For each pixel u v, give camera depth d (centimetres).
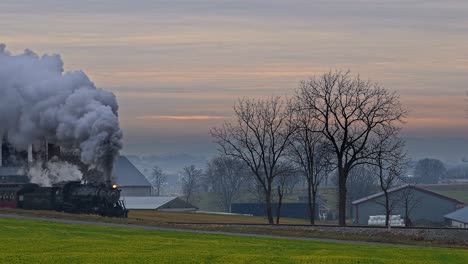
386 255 5894
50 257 5478
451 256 5878
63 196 9306
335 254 5916
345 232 7594
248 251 6028
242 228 7831
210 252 5872
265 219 13325
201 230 7775
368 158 10100
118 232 7288
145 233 7256
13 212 8988
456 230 7269
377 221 14600
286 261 5428
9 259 5372
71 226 7688
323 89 10081
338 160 9950
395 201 14900
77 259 5406
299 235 7500
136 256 5566
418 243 7169
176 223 8306
